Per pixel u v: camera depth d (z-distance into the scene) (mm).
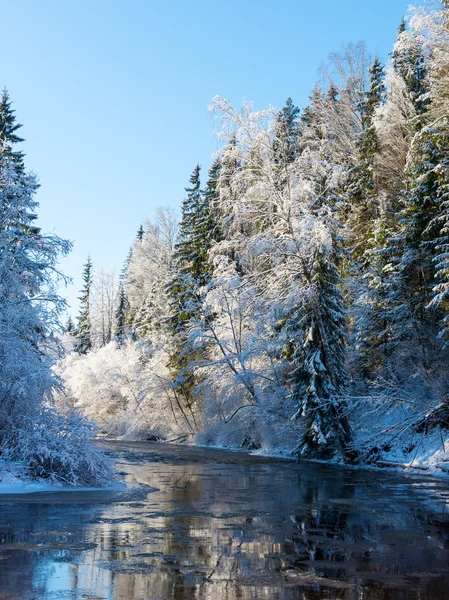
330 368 25000
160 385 44344
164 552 7660
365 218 34500
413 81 34875
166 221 62125
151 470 20812
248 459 26844
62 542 8219
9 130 31078
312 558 7371
